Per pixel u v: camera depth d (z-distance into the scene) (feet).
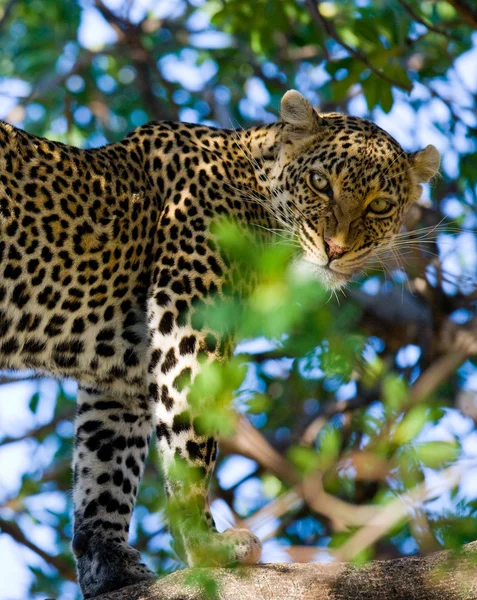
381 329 45.98
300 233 36.65
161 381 33.06
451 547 25.02
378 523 25.44
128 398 35.27
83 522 34.71
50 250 32.53
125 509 35.12
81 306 33.35
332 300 43.16
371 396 41.29
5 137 32.32
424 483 25.25
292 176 36.81
